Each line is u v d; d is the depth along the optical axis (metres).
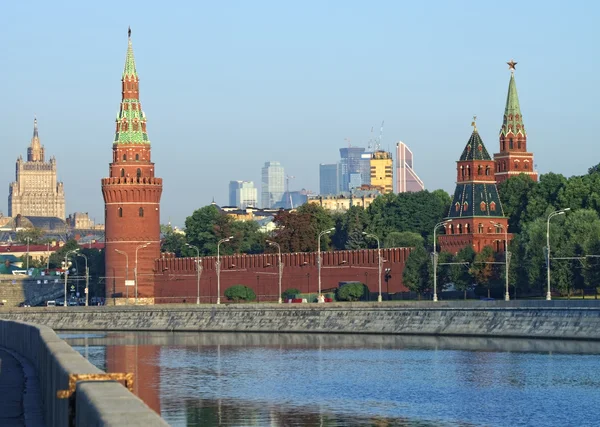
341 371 131.38
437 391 110.56
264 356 155.12
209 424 90.88
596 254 190.12
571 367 126.06
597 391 106.94
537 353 142.88
